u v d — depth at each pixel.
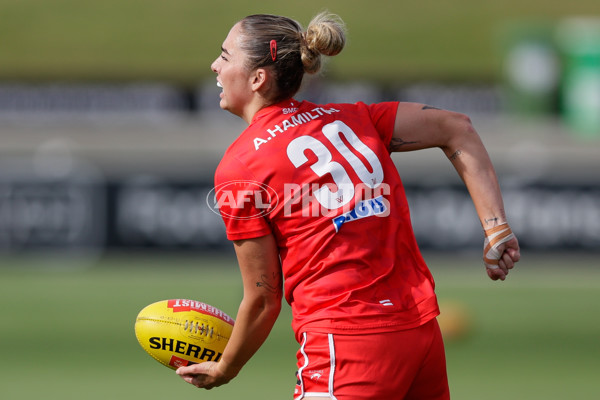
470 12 82.62
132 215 46.47
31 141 59.72
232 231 11.05
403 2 84.19
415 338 10.91
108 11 82.94
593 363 27.95
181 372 12.23
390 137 11.73
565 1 83.06
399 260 11.19
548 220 45.88
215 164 46.97
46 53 76.56
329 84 58.16
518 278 43.91
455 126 11.76
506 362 28.09
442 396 11.55
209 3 84.56
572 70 62.12
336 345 10.66
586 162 46.06
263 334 11.41
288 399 23.58
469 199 45.88
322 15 11.45
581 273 44.91
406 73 62.34
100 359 28.41
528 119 61.94
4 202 46.06
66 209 46.25
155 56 77.25
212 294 39.34
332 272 10.86
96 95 61.19
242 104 11.59
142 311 12.54
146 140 60.41
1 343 30.61
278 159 10.84
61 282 42.38
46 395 23.89
